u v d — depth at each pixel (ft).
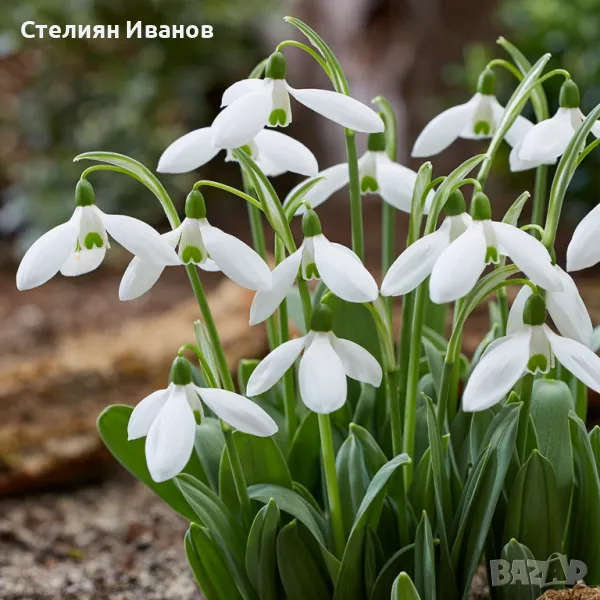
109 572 2.84
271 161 2.10
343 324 2.27
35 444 3.63
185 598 2.67
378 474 2.06
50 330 5.87
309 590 2.13
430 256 1.93
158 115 8.45
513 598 2.12
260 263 1.94
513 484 2.08
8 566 2.92
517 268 1.96
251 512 2.13
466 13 6.86
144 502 3.54
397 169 2.16
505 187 6.76
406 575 1.97
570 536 2.15
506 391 1.88
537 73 2.04
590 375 1.89
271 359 1.95
